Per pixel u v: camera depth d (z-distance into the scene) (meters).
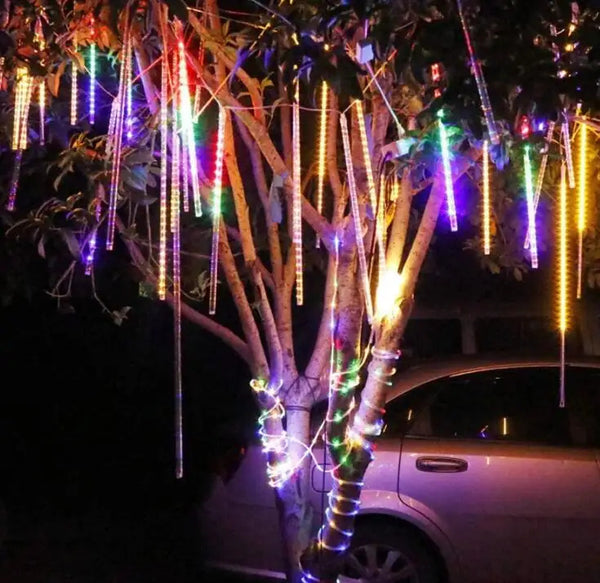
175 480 9.99
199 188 3.95
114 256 6.19
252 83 4.06
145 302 9.77
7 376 11.42
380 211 3.60
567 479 5.26
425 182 3.87
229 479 5.54
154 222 5.54
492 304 7.12
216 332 4.32
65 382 11.35
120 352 10.98
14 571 7.05
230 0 4.66
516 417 5.50
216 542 5.55
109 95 4.61
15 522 8.64
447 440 5.46
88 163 4.17
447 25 2.83
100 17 3.79
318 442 5.23
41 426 11.27
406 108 3.96
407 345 7.32
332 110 3.71
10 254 6.29
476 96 2.85
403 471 5.39
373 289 3.76
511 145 3.10
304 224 5.62
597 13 2.96
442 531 5.30
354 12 3.04
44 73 3.68
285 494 3.96
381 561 5.45
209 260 5.46
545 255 6.58
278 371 4.03
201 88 4.11
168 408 10.91
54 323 10.94
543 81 2.81
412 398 5.59
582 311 6.69
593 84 2.80
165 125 3.41
